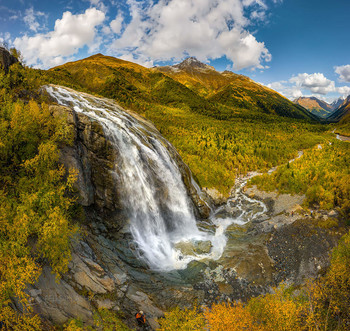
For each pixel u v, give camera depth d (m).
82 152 21.52
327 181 32.19
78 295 13.01
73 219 18.47
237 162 52.56
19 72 22.97
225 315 14.71
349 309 13.03
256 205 34.25
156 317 14.87
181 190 30.80
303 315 13.29
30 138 15.95
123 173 23.69
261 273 20.17
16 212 11.98
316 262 19.95
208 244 24.75
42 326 10.32
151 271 20.06
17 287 9.90
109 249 19.50
